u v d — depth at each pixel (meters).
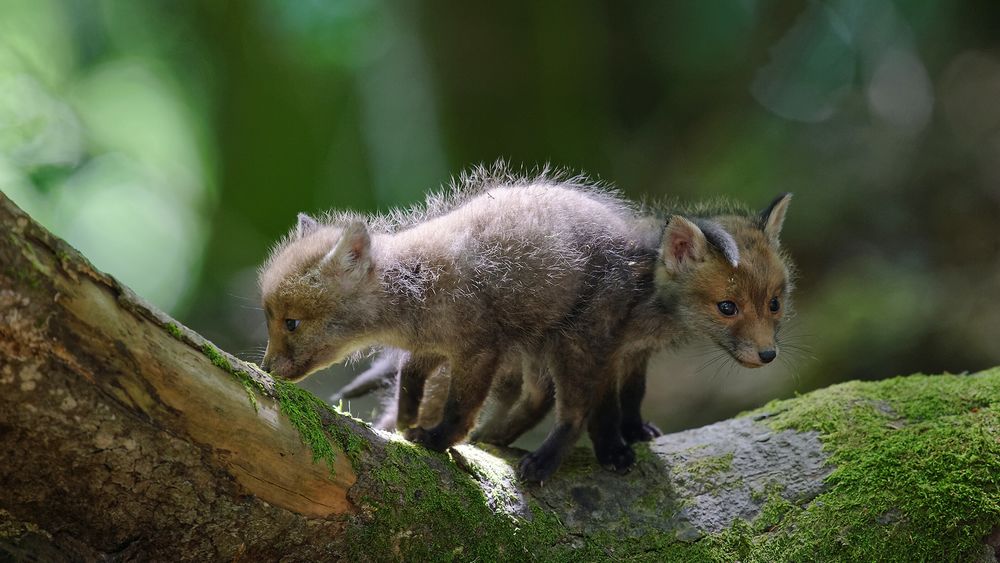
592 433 9.38
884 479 8.46
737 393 20.72
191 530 6.77
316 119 25.56
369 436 7.58
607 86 26.30
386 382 11.40
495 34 22.06
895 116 25.97
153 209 24.55
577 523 8.40
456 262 9.34
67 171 21.31
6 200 5.69
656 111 27.70
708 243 9.98
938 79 26.64
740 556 8.30
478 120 22.45
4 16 22.41
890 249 22.73
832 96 27.09
